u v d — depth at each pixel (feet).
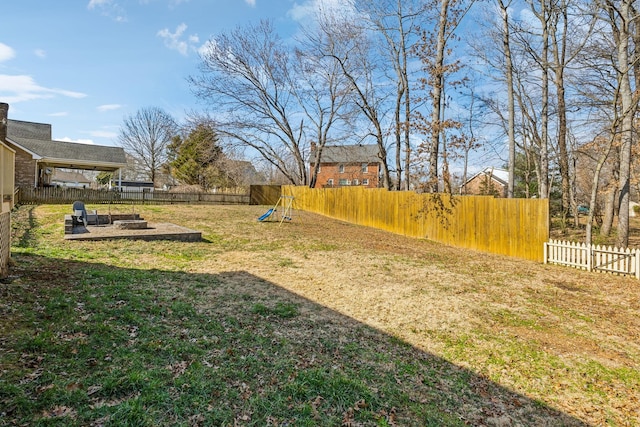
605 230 46.96
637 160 36.35
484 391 10.57
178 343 11.00
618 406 10.18
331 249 32.37
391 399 9.55
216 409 8.14
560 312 17.70
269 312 15.02
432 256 31.63
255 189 87.76
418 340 13.70
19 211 44.24
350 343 12.84
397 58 65.10
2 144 16.83
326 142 83.25
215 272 21.07
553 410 9.90
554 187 81.71
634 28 37.52
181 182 123.44
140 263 21.31
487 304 18.43
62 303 12.82
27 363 8.75
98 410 7.46
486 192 100.78
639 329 15.83
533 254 31.14
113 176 132.36
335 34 68.85
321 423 8.16
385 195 50.44
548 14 47.60
